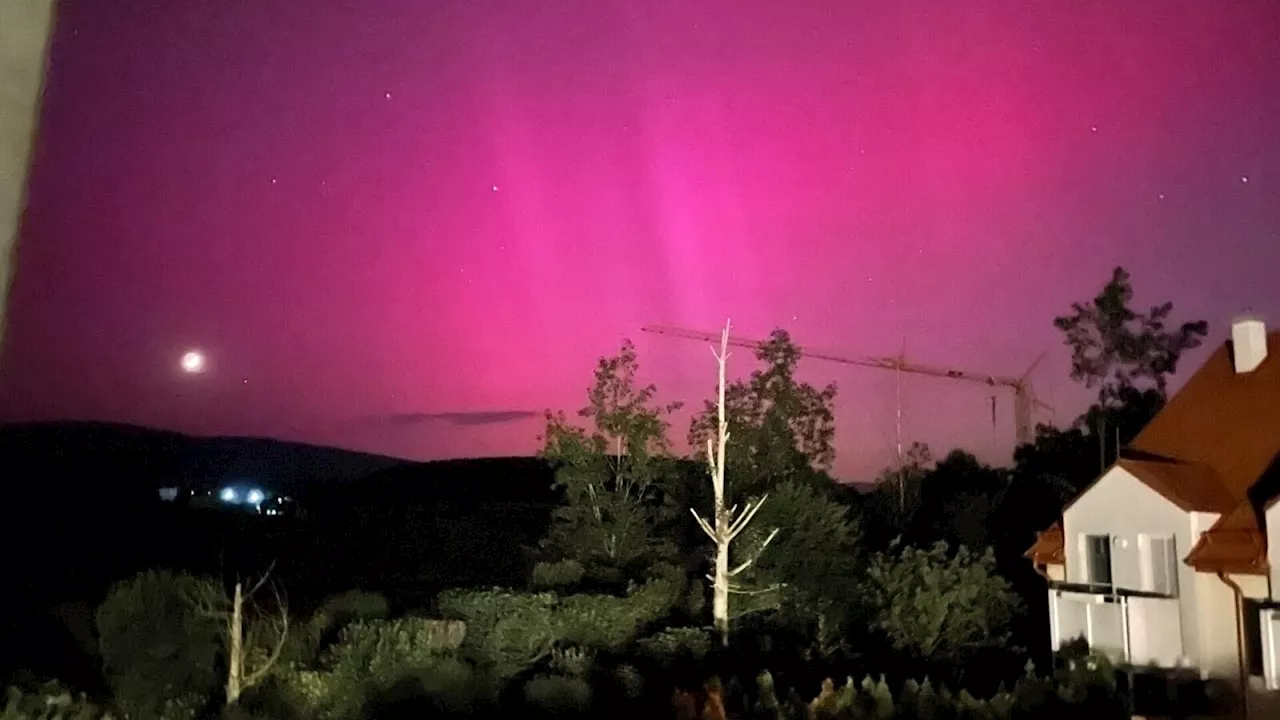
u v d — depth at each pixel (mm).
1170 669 15383
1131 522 16172
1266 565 14203
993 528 29203
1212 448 17375
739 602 20281
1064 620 17297
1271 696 13906
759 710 13469
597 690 16234
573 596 20438
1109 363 30859
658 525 27094
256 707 15156
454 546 40938
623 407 25625
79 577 28406
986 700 13617
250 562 35031
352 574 34000
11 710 12945
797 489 23234
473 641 18547
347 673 16469
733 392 25125
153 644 15945
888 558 21062
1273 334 18688
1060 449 30969
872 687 13719
